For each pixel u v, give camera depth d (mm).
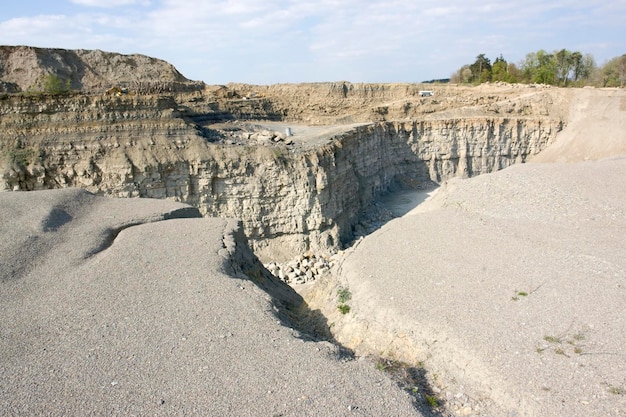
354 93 77250
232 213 35719
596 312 12750
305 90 75812
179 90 64688
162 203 23453
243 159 35594
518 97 71312
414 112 69438
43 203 21297
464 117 64188
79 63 61781
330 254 36688
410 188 60312
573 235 19125
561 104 69312
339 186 41062
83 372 10594
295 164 36625
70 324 12617
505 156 65562
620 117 62531
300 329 14727
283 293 20297
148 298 13969
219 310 13266
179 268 15891
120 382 10227
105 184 32438
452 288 14812
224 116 57094
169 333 12117
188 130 35656
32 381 10297
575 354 11047
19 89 50281
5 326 12539
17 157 31156
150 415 9234
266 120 63344
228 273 16047
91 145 32500
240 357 11055
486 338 11969
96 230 19344
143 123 33969
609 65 103938
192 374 10453
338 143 42469
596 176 27281
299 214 36594
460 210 23609
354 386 10133
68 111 32625
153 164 33125
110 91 40000
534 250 17484
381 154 57438
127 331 12227
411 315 13492
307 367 10719
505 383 10438
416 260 17281
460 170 63719
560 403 9664
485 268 16078
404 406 9586
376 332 13625
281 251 36594
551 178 27125
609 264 15852
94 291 14430
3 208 20312
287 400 9578
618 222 20453
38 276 15500
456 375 11250
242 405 9438
